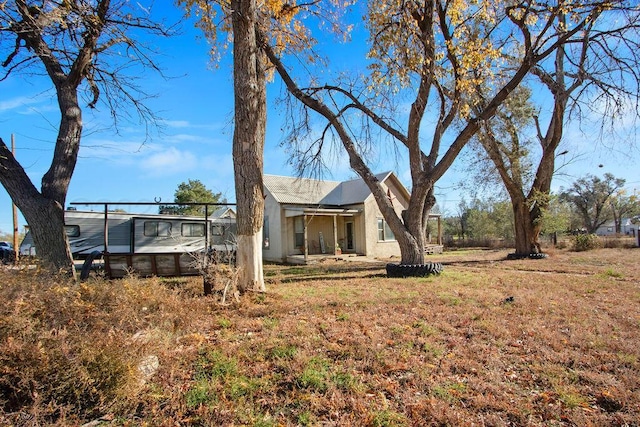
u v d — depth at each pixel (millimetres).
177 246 16672
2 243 23141
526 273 11641
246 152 7789
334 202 22000
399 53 10445
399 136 11664
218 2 9086
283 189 21250
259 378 3570
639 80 10188
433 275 10930
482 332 5047
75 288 4508
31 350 2783
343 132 11570
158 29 8062
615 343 4508
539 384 3523
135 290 5316
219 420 2889
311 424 2834
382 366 3857
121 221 15703
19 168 7227
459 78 10555
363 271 13148
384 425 2820
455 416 2926
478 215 33344
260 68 8578
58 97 7836
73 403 2840
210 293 7168
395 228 11383
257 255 7859
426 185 11195
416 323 5398
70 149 7773
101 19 7531
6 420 2541
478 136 16641
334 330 5039
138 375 3223
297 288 8789
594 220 50969
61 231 7418
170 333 4543
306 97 11406
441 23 10898
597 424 2830
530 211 17562
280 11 10070
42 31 6438
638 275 10703
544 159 16938
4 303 3205
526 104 16875
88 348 3000
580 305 6621
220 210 25562
